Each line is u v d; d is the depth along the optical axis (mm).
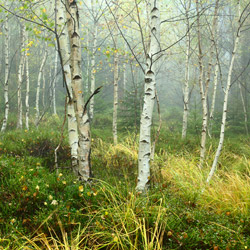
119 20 8891
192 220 3490
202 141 6254
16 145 6246
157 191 4352
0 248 2676
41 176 4469
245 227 3436
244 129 12727
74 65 4324
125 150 6867
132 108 10805
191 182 5047
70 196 3818
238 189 4492
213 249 3076
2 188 3818
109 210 3482
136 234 2992
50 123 12555
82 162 4496
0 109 14008
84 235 3145
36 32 6000
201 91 6445
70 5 4215
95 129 11000
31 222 3289
